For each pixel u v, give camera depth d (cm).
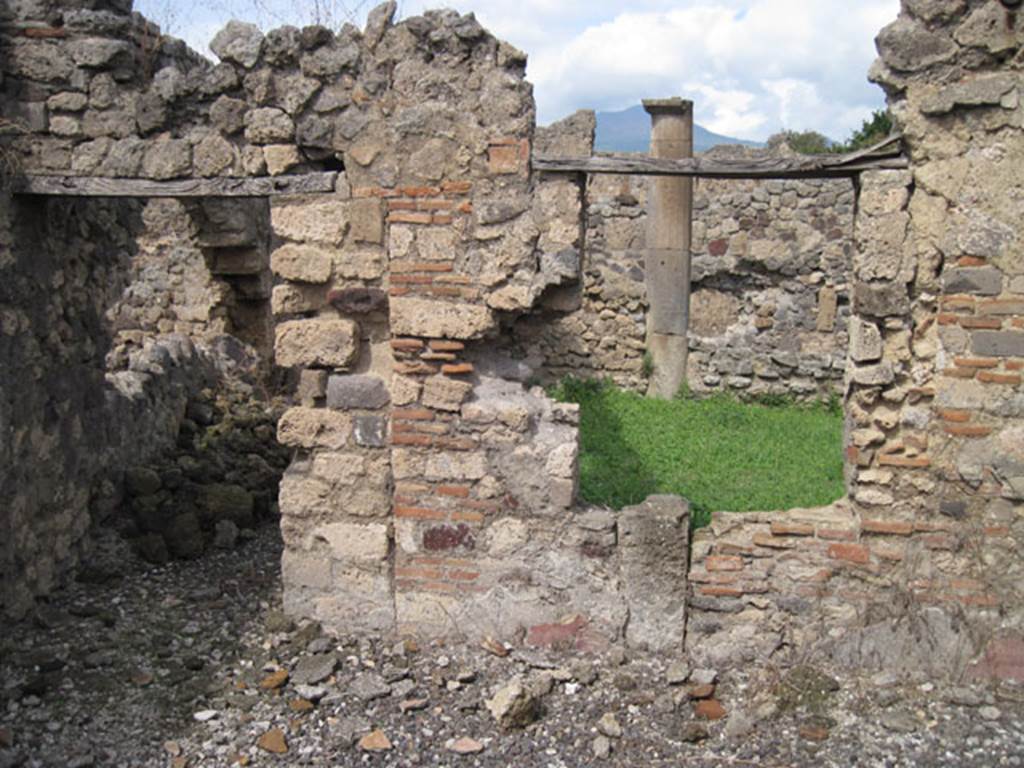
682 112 1128
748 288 1167
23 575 555
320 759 437
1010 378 476
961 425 485
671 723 464
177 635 546
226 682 498
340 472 537
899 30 463
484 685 496
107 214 662
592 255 1193
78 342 626
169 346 859
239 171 527
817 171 502
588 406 1105
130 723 462
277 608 578
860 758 435
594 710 474
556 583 525
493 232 500
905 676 498
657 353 1184
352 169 509
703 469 835
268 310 1055
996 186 464
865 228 482
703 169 506
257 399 945
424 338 515
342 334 523
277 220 521
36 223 565
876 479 498
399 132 501
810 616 511
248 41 511
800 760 435
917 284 482
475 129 494
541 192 502
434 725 462
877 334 488
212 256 991
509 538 525
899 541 499
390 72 501
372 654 528
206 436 806
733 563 514
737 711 471
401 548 536
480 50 492
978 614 493
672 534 509
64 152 537
